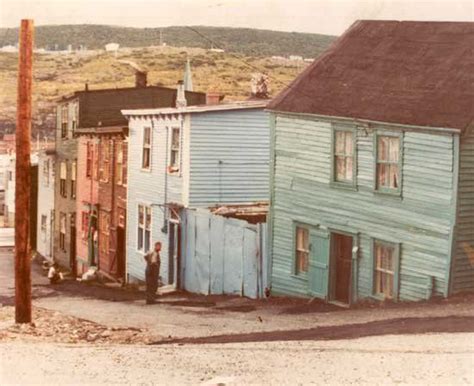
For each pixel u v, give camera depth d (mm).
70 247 53781
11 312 28000
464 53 27531
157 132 39781
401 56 29281
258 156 38344
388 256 27328
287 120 31172
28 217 23641
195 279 36062
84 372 16672
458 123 24562
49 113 64625
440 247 25281
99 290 39750
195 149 37281
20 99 22844
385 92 28078
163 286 37938
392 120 26484
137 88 52375
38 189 62969
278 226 31688
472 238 25250
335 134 29156
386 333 20344
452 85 26453
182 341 21469
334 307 27938
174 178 38156
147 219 40906
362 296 28031
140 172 41406
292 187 31000
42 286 42719
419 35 29734
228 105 37594
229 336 21969
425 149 25703
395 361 16641
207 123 37469
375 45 30750
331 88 30094
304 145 30453
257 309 28750
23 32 22703
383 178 27406
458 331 19906
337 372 15828
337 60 31234
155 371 16609
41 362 17938
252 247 32562
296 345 19312
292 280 31047
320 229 29734
